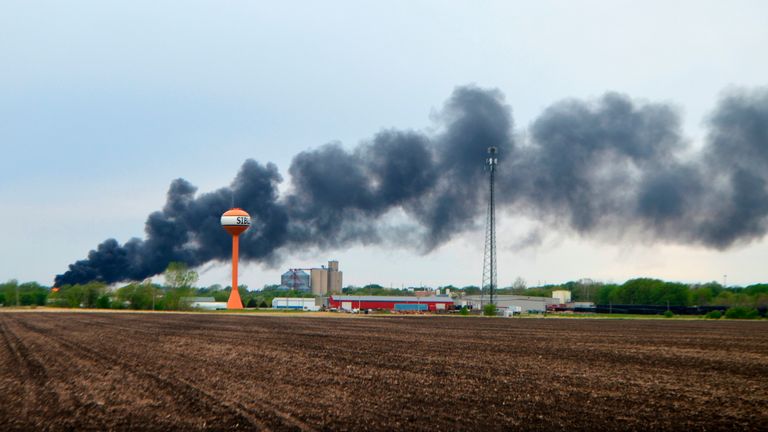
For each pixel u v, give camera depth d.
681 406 25.08
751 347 54.25
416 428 20.94
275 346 51.78
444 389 28.80
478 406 24.70
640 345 55.81
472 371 35.41
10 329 76.38
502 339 62.66
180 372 34.78
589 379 32.56
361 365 38.03
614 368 37.56
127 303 178.25
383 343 55.59
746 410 24.34
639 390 28.97
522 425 21.52
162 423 21.94
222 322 96.94
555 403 25.45
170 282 180.12
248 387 29.27
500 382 31.12
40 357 43.59
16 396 27.55
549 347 52.78
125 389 28.97
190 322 95.94
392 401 25.69
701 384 31.11
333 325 91.12
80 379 32.38
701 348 52.94
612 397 27.02
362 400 25.89
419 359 41.69
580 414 23.36
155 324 89.00
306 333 70.00
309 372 34.62
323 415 22.95
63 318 108.44
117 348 50.03
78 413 23.77
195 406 24.75
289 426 21.25
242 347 50.78
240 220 174.38
